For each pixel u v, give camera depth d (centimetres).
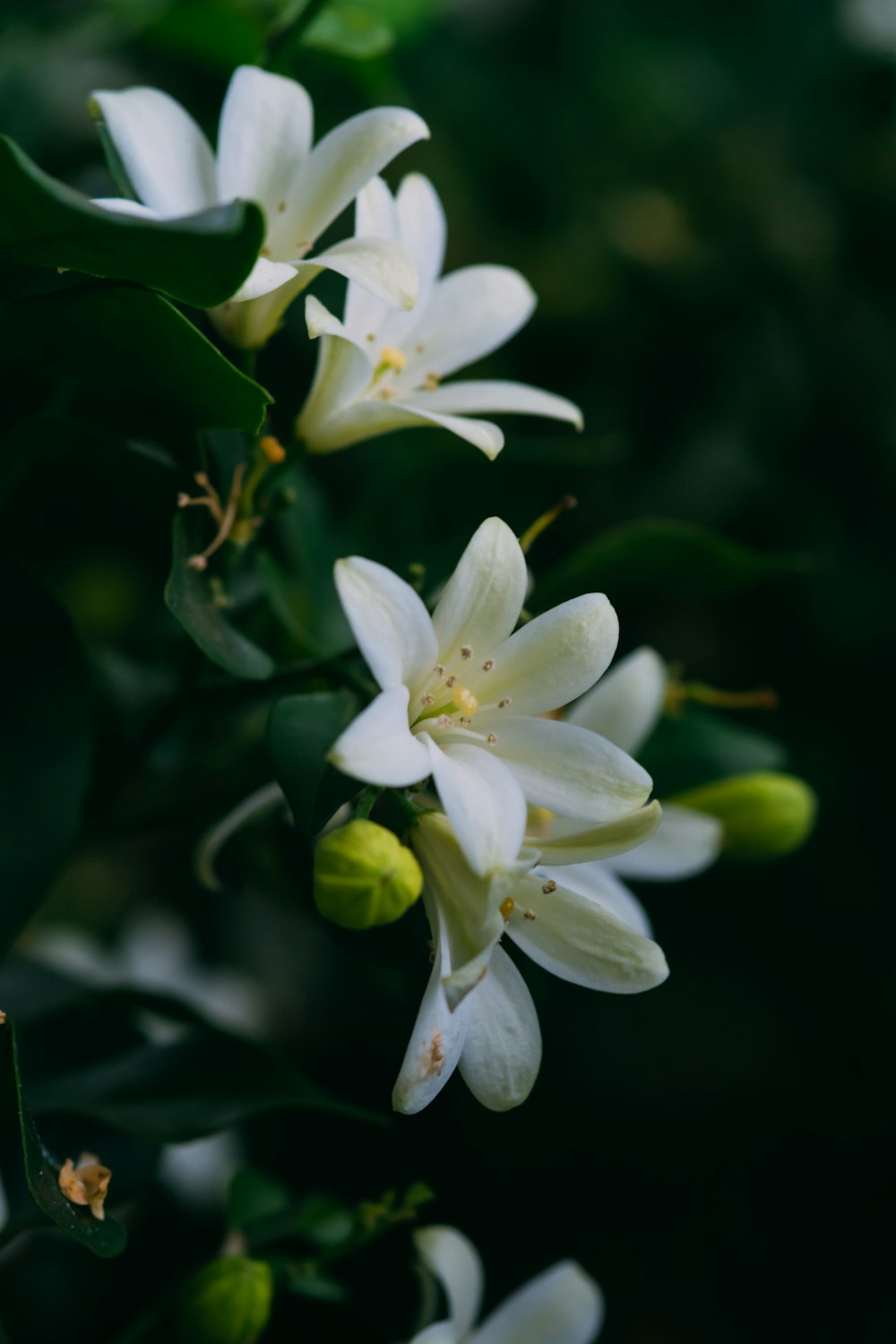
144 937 40
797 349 44
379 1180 40
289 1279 28
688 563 29
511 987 25
